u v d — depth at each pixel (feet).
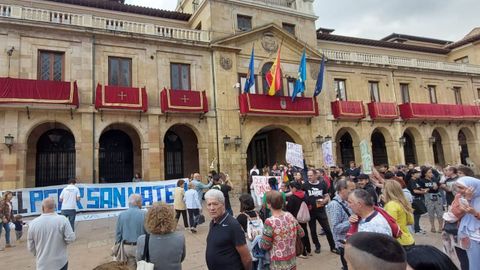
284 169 51.96
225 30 72.13
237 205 56.24
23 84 52.11
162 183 51.24
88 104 57.82
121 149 70.95
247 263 13.14
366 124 84.79
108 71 61.05
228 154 67.21
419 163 91.81
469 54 109.40
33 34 55.47
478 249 14.44
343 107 80.48
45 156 63.05
